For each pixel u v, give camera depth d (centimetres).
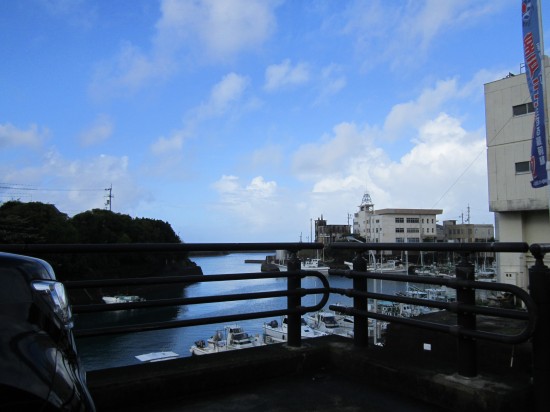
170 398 351
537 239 3572
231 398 358
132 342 2147
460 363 343
